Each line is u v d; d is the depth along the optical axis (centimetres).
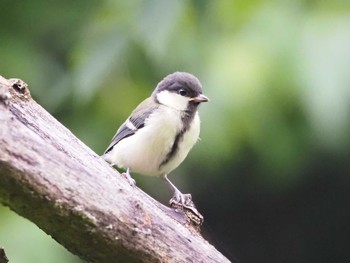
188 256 578
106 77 1023
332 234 1408
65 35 1133
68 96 1059
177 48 1034
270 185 1289
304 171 1255
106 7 1058
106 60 967
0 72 1088
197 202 1300
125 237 541
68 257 923
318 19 1024
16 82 529
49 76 1111
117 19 1017
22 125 507
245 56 1020
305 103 998
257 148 1080
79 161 531
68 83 1030
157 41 878
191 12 983
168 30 879
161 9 877
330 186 1320
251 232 1391
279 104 1027
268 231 1407
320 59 1000
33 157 501
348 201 1345
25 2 1138
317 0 1048
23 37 1129
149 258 557
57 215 512
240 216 1355
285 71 1007
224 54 1026
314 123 1012
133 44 992
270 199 1343
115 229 534
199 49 1034
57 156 518
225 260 598
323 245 1416
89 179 529
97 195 529
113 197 538
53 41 1136
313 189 1322
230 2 1055
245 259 1409
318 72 996
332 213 1369
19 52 1101
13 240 903
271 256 1419
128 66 1050
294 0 1049
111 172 552
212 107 1019
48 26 1138
